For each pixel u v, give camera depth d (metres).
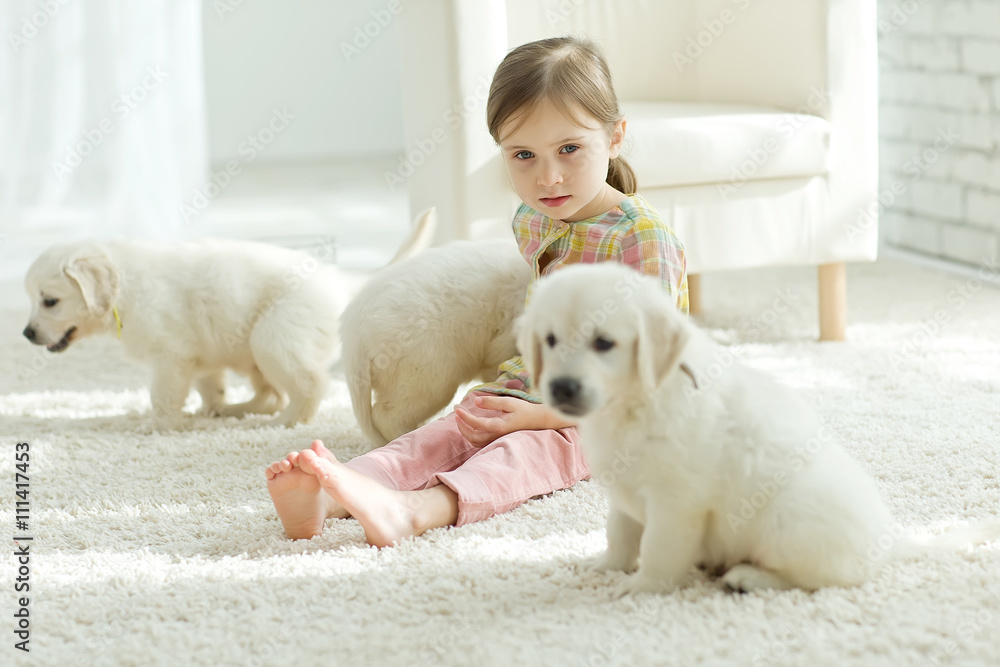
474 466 1.42
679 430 1.04
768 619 1.03
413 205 2.50
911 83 3.35
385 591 1.16
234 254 2.02
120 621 1.10
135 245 2.04
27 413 2.12
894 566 1.14
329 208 4.79
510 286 1.66
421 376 1.66
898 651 0.96
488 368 1.70
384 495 1.32
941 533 1.27
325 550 1.32
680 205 2.29
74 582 1.21
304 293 1.97
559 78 1.43
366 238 4.04
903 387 2.01
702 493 1.06
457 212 2.20
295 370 1.95
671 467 1.05
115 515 1.47
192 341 2.00
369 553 1.28
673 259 1.47
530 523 1.38
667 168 2.23
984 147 3.03
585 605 1.10
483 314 1.66
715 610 1.06
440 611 1.11
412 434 1.52
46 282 1.96
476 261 1.68
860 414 1.83
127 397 2.26
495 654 0.98
